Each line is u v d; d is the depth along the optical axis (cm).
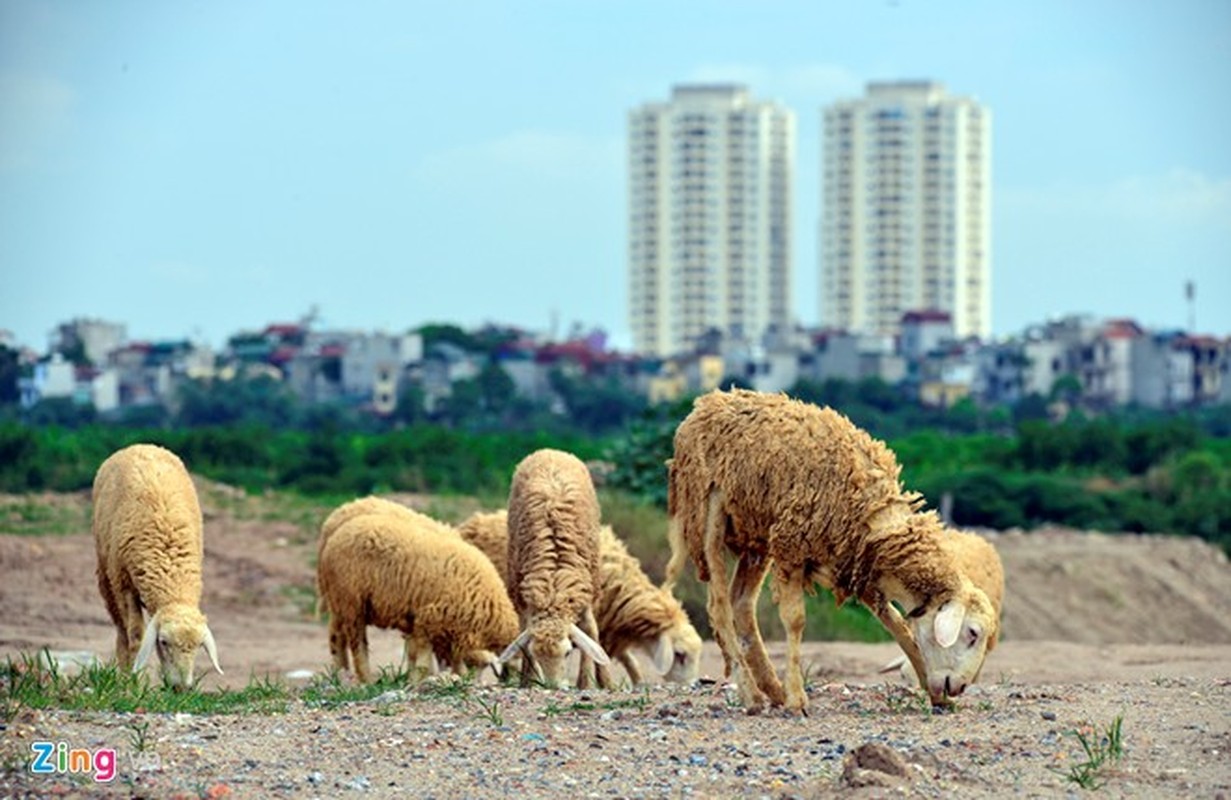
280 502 4181
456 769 1339
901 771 1268
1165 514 6031
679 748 1402
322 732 1466
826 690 1728
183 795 1241
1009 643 2891
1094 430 7731
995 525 5978
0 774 1298
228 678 2336
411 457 6109
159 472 2083
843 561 1560
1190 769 1310
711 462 1594
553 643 1962
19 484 4866
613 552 2264
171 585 2006
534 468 2111
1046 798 1227
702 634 2984
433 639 2056
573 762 1358
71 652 2483
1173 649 2759
